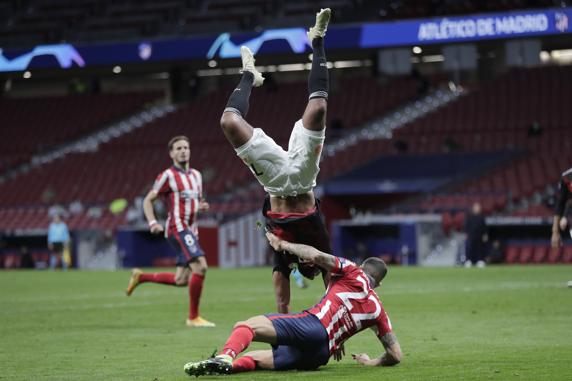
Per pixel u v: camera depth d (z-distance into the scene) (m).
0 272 102.69
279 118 135.38
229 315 46.12
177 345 33.38
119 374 26.11
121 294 63.28
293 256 27.80
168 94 150.88
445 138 116.56
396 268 93.62
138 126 145.25
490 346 31.39
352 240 106.19
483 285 64.25
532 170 110.88
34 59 125.25
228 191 122.69
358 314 25.66
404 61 114.75
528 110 124.00
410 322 40.12
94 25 137.75
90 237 115.69
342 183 113.44
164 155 134.62
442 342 32.75
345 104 135.75
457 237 101.94
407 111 132.75
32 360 29.39
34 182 133.62
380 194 116.31
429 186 110.62
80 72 140.88
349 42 114.00
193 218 42.50
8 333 37.97
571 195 49.56
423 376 24.59
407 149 119.81
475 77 137.00
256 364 25.42
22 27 141.50
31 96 159.88
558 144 115.75
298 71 146.25
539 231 100.62
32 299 58.94
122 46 123.44
